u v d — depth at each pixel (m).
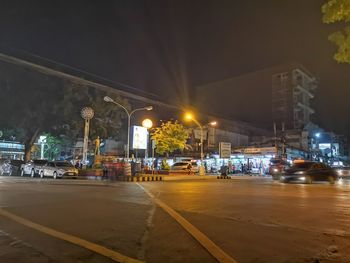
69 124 40.78
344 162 76.19
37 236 7.04
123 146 56.91
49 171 33.12
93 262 5.36
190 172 41.06
